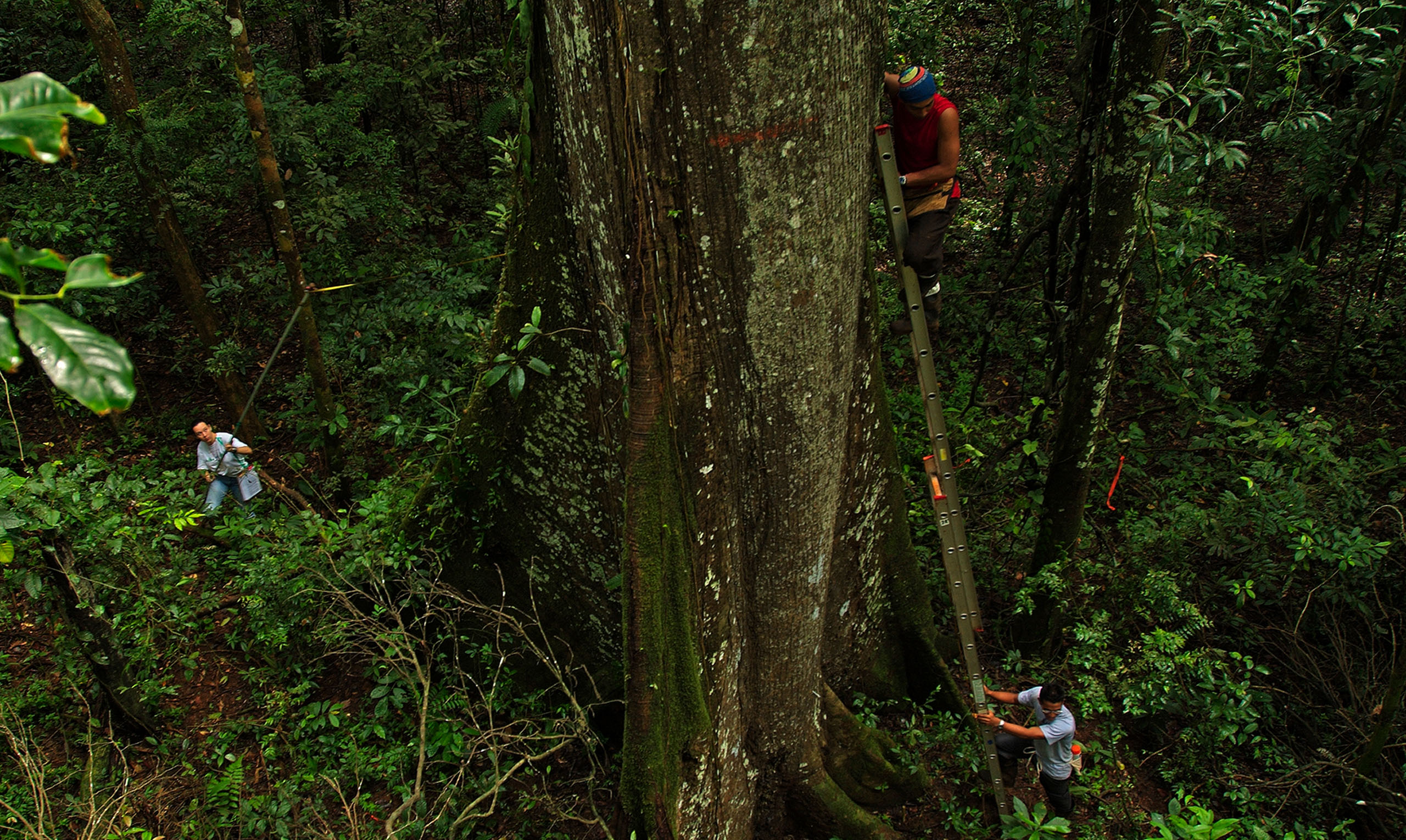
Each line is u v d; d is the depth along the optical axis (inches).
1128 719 231.1
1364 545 221.0
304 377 342.6
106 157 360.8
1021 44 317.7
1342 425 323.3
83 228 328.2
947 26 375.2
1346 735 226.1
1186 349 287.4
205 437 280.5
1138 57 182.1
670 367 142.7
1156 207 197.8
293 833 180.4
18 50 404.8
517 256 182.1
